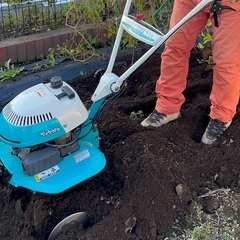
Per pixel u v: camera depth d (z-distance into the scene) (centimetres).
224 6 127
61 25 214
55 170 118
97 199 128
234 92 142
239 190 134
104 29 206
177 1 138
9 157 123
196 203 129
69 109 119
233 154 143
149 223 122
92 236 118
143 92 175
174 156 139
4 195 132
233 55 134
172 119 154
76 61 196
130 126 150
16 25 211
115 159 139
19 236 122
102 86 129
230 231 124
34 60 205
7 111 120
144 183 128
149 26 127
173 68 144
